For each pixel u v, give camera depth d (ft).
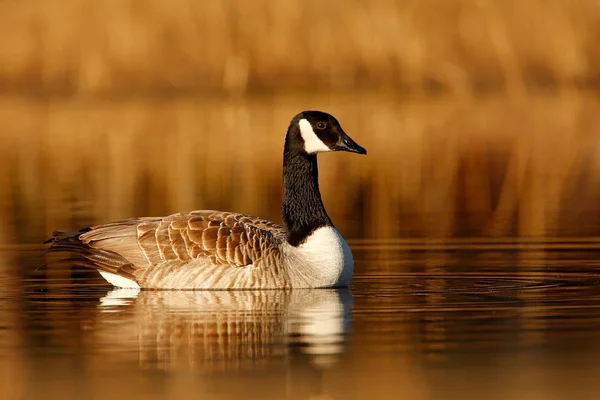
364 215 72.13
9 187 85.81
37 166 96.68
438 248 58.65
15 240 62.28
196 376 31.65
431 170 91.40
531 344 34.96
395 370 31.96
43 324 39.11
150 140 113.29
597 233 63.05
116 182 86.63
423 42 134.00
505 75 135.54
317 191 48.08
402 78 133.18
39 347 35.45
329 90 132.16
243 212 71.20
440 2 134.82
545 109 134.82
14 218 70.59
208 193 79.77
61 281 49.47
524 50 136.36
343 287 47.09
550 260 53.78
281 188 81.71
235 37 131.85
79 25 133.28
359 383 30.76
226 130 119.03
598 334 36.32
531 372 31.60
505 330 37.17
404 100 133.28
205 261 46.29
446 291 45.62
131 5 132.16
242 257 46.21
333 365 32.68
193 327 38.19
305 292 45.80
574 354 33.58
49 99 133.28
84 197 80.28
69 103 132.98
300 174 48.24
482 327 37.70
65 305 43.01
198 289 46.29
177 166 94.22
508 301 42.91
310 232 47.39
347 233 64.80
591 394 29.43
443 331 37.17
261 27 132.05
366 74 132.98
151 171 91.81
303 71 132.05
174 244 46.57
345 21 132.87
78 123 129.49
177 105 131.64
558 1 136.77
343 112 129.39
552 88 140.46
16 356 34.27
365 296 44.65
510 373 31.53
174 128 122.11
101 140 114.32
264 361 33.24
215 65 131.34
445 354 33.78
